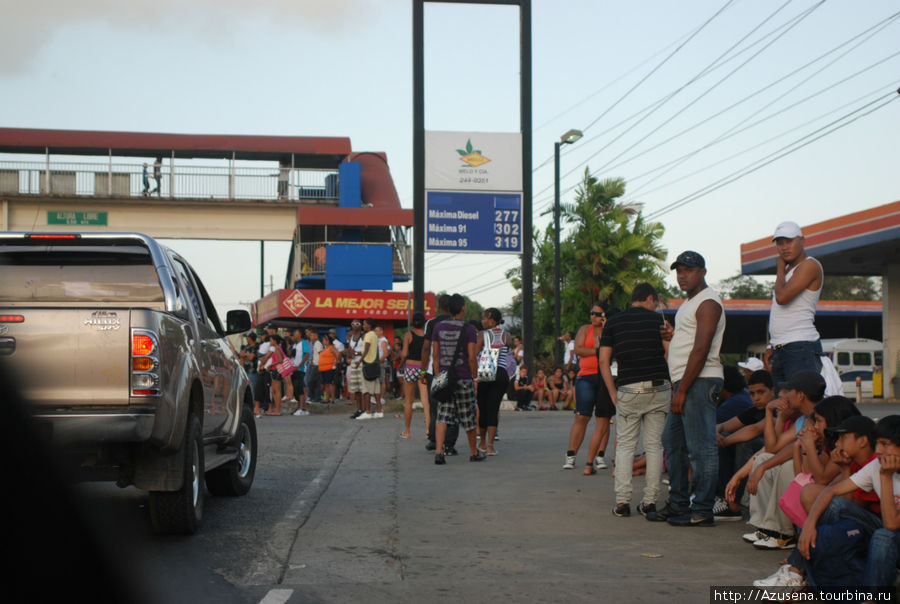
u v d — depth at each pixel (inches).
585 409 389.1
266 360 742.5
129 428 212.1
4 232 256.5
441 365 411.5
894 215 925.2
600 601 189.3
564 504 306.7
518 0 779.4
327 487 344.5
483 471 388.8
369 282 1318.9
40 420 204.4
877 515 190.4
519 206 775.7
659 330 286.5
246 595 191.8
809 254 1066.7
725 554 233.1
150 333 218.1
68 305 225.5
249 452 339.3
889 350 1149.7
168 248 285.0
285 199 1353.3
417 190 761.6
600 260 1312.7
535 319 1393.9
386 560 225.5
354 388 682.8
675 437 275.1
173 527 247.8
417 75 764.0
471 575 210.7
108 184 1301.7
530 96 776.9
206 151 1376.7
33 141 1289.4
